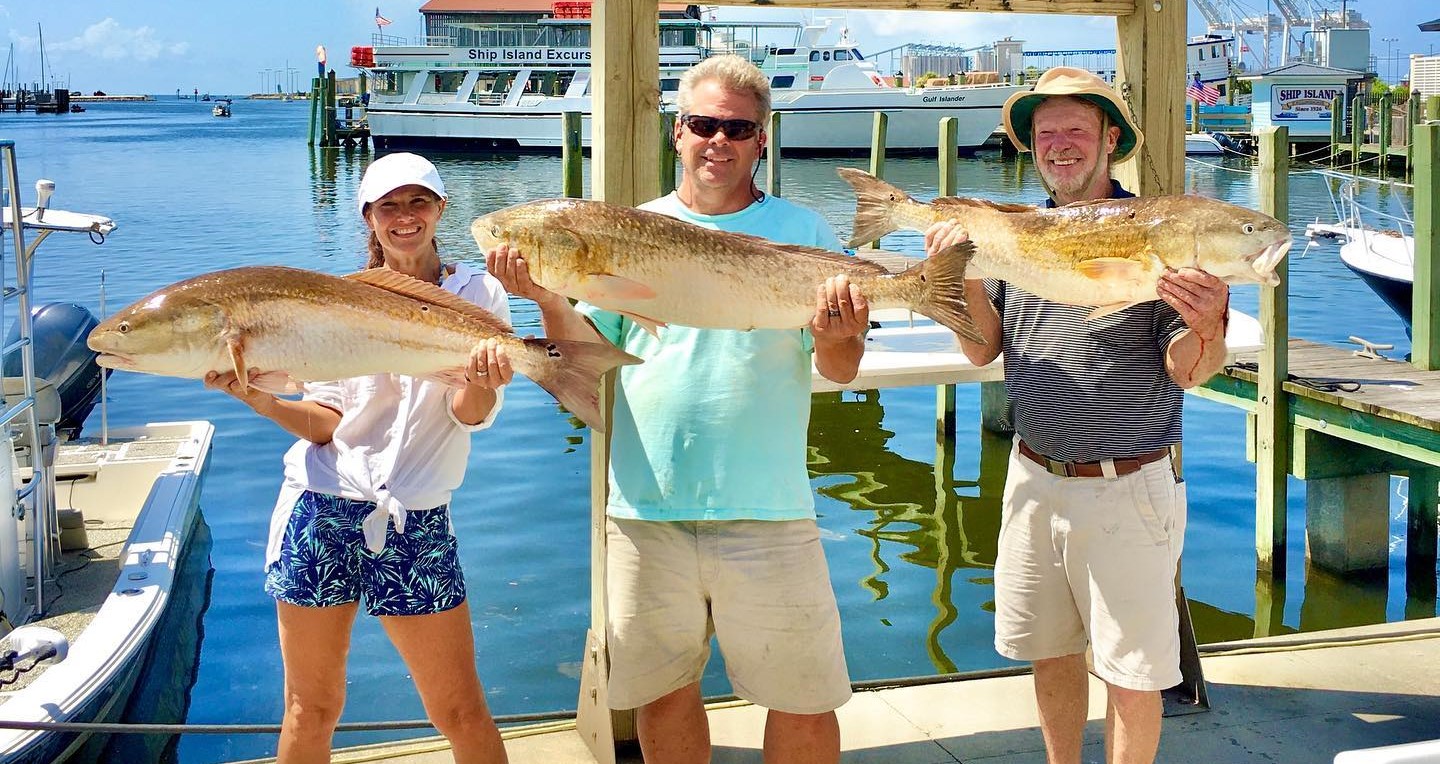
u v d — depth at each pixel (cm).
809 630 342
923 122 4166
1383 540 826
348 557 332
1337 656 489
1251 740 422
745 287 319
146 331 300
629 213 314
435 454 336
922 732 430
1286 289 825
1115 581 352
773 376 342
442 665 343
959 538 887
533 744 426
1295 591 805
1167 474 356
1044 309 361
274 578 337
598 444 403
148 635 584
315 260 2136
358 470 330
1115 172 462
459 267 358
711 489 339
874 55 4434
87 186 3675
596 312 356
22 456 714
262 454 1040
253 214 2919
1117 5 438
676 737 365
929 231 350
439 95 4925
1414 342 881
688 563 345
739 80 340
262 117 13225
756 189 360
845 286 313
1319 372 863
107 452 889
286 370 311
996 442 1162
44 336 930
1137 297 328
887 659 668
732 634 346
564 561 797
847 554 852
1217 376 905
